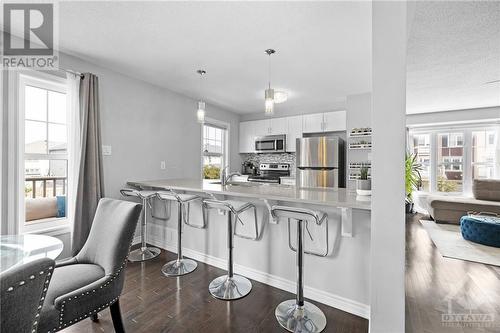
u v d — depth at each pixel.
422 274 1.47
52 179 2.60
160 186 2.83
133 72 3.11
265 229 2.24
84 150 2.59
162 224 3.13
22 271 0.68
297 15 1.89
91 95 2.66
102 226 1.65
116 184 3.07
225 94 4.06
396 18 1.31
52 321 1.14
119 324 1.49
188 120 4.21
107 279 1.38
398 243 1.30
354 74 3.14
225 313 1.78
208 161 4.89
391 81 1.31
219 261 2.55
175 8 1.82
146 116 3.46
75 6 1.80
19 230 2.25
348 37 2.21
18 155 2.24
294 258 2.08
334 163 4.00
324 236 1.93
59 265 1.55
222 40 2.29
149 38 2.27
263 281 2.23
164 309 1.82
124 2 1.75
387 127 1.32
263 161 5.61
